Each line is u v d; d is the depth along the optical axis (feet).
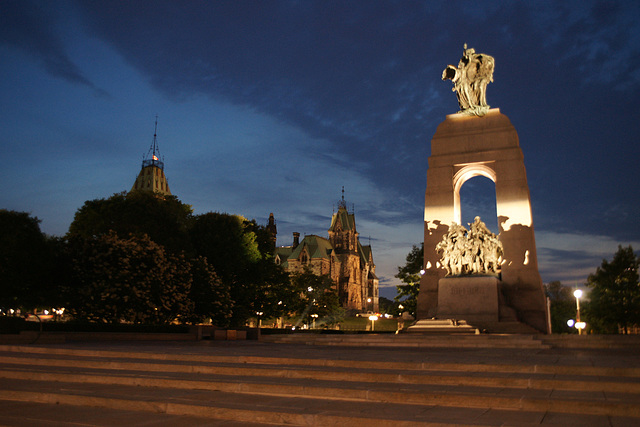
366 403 38.55
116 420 34.58
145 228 199.31
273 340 118.21
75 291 151.12
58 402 41.09
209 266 197.47
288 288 264.52
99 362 58.29
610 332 238.27
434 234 146.00
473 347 91.81
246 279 231.30
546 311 136.26
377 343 101.60
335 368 53.21
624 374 47.11
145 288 158.30
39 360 62.64
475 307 125.39
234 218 232.73
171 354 63.93
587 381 41.50
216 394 42.39
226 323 200.44
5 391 43.24
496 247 132.05
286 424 33.94
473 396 37.45
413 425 31.81
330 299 412.77
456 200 150.41
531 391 40.83
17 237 139.13
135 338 131.64
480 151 147.02
